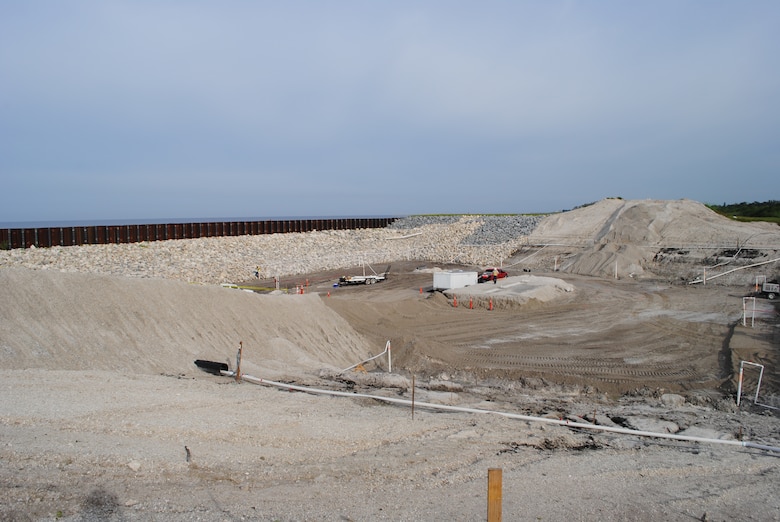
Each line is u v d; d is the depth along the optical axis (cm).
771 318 2656
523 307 3109
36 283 1477
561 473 959
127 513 676
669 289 3616
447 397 1517
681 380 1872
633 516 802
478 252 5538
